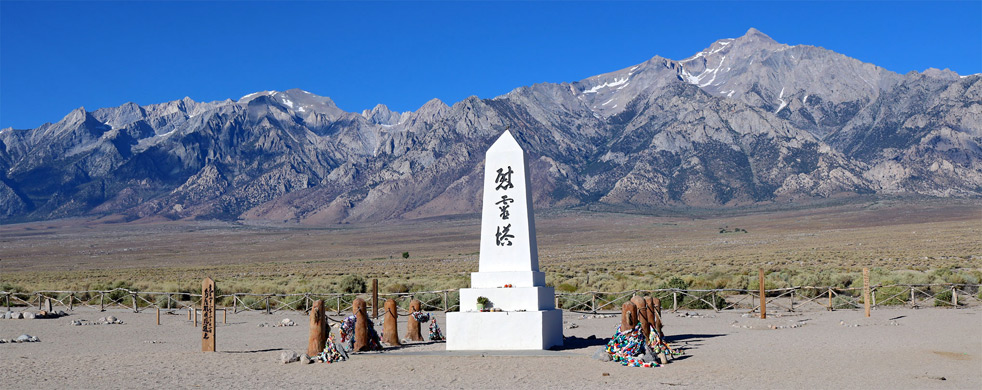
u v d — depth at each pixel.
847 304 38.12
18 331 32.06
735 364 19.84
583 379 17.98
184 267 141.00
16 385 17.59
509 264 24.31
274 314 41.09
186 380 18.34
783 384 16.86
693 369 19.19
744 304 40.81
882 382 16.92
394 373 19.25
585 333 29.08
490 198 24.70
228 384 17.75
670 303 40.03
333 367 20.41
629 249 166.75
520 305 23.95
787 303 40.78
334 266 126.88
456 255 165.00
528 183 24.80
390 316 25.66
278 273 102.25
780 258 101.31
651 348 20.73
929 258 87.69
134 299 43.72
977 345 22.80
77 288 59.69
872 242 145.75
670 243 190.62
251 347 25.72
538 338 23.39
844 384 16.75
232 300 46.53
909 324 29.23
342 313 40.69
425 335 29.31
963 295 40.88
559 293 42.88
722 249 147.12
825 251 117.88
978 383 16.70
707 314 36.50
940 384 16.61
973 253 95.44
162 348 25.69
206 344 24.12
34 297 50.66
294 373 19.42
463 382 17.80
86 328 33.41
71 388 17.20
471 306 24.27
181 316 40.00
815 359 20.47
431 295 42.41
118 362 21.52
